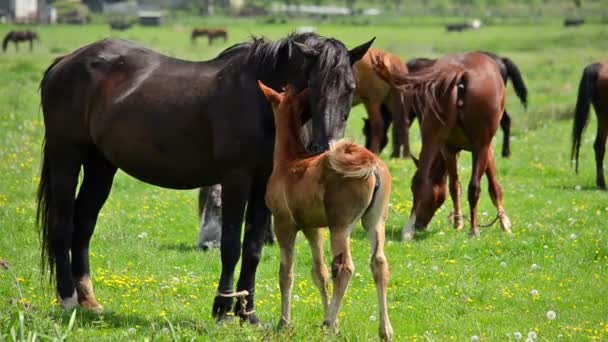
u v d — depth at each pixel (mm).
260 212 12023
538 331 11852
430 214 18484
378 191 10555
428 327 12234
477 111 17547
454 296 13867
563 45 84438
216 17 158000
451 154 18516
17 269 15039
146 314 12625
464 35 106750
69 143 13039
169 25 135000
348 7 195375
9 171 24203
